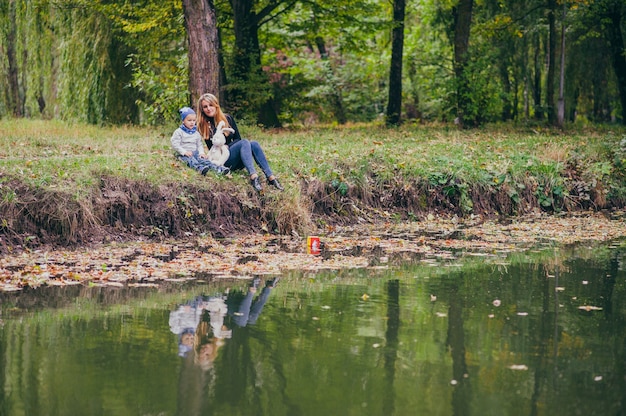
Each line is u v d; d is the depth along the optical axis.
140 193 10.20
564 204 14.12
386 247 9.86
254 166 11.70
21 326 5.89
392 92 27.59
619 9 28.97
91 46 23.36
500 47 30.56
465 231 11.47
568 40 31.41
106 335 5.68
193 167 11.24
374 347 5.45
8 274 7.66
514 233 11.33
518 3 28.72
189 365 5.03
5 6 24.92
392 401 4.44
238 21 24.12
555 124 27.06
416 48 37.91
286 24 27.73
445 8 29.22
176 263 8.45
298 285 7.46
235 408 4.31
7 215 8.99
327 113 38.00
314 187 11.85
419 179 12.97
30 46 24.28
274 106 28.62
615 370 5.02
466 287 7.44
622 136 19.25
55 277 7.64
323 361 5.14
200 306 6.56
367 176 12.63
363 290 7.26
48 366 4.98
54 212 9.27
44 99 24.56
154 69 23.80
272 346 5.45
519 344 5.55
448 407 4.39
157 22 22.50
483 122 27.36
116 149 13.45
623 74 30.06
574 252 9.61
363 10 27.02
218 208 10.62
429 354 5.30
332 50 41.28
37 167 10.12
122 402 4.38
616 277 7.98
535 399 4.50
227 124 11.38
